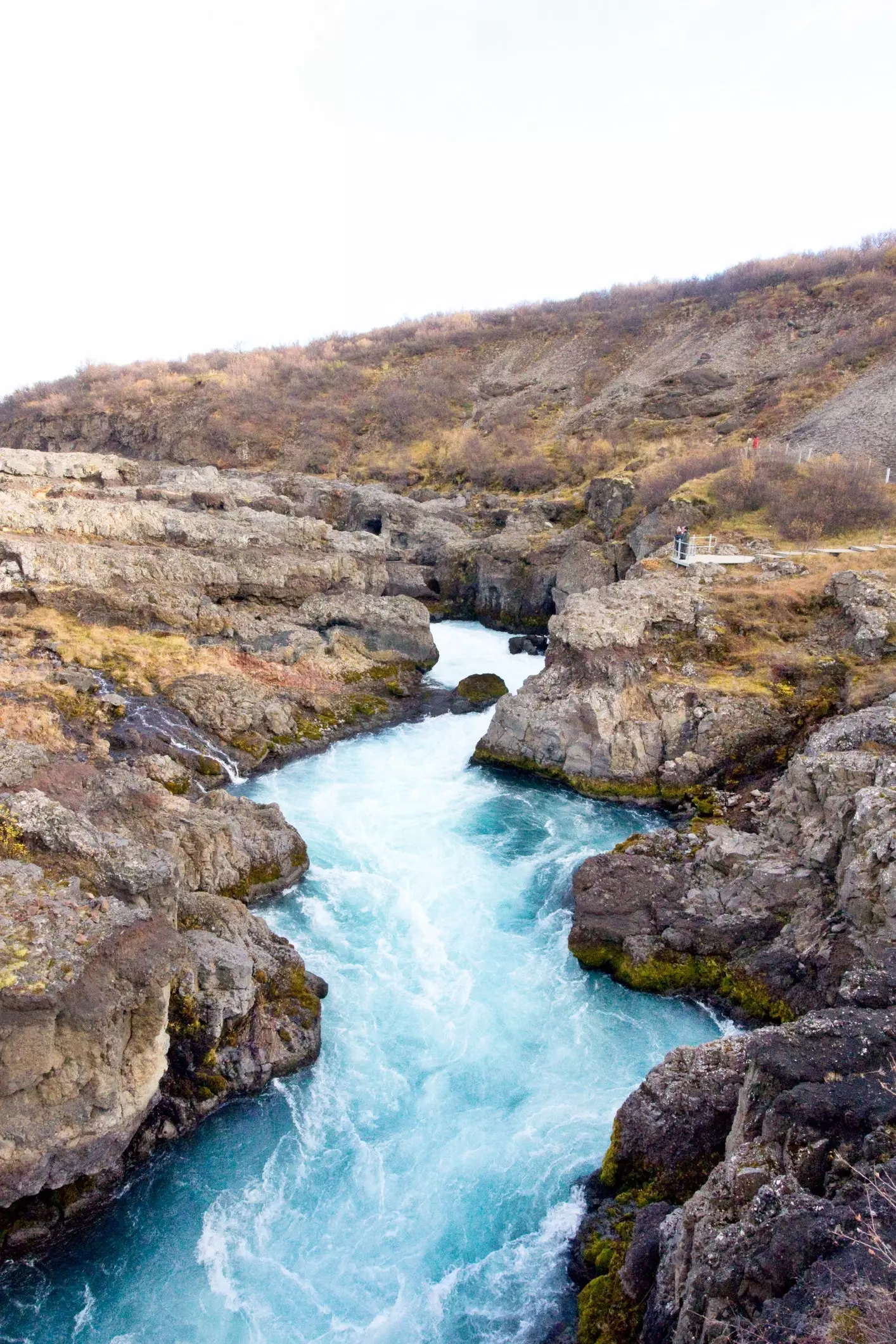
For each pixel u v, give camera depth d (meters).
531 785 25.53
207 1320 10.91
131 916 12.61
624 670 25.48
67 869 13.73
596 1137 13.31
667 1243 9.32
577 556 42.47
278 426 79.38
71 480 40.97
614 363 76.31
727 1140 10.20
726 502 39.66
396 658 35.00
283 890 19.47
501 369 83.94
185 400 83.69
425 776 26.22
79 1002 11.12
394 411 77.06
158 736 24.75
